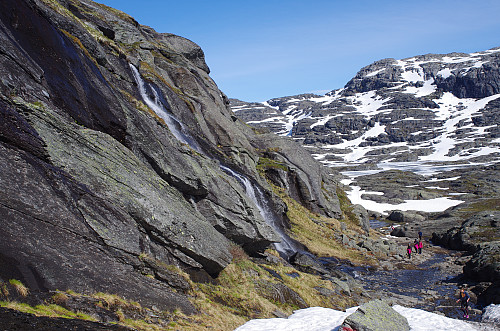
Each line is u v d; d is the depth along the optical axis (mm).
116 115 21234
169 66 51875
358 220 66875
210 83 62250
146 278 16938
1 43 15352
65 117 17734
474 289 36000
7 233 11883
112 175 17359
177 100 45000
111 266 15297
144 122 23109
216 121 50125
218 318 18812
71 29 26484
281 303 24500
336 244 49438
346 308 27953
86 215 15133
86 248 14547
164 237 19047
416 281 39750
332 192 67812
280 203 46219
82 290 13594
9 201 12336
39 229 12992
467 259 49125
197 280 21125
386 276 41062
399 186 130000
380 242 55594
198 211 24062
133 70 38812
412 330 19312
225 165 44500
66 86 18688
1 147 12930
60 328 10875
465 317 28156
